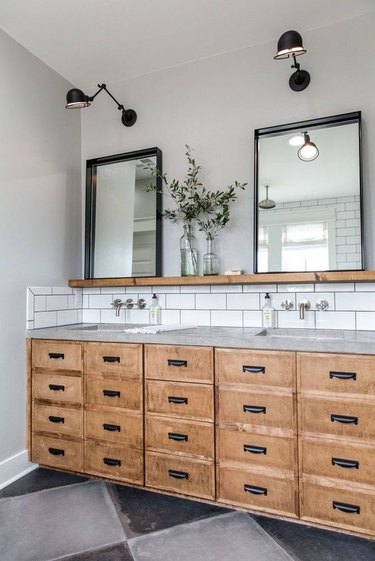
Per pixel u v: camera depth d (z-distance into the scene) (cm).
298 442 165
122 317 261
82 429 210
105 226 270
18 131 222
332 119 210
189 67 251
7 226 213
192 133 248
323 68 217
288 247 214
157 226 250
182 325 232
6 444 209
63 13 204
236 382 176
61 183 258
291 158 218
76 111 277
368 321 202
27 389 225
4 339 210
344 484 157
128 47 234
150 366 194
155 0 196
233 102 238
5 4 196
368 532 153
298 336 208
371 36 208
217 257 235
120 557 148
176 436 187
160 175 251
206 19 211
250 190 231
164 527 167
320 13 207
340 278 189
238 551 151
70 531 164
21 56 226
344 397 158
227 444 178
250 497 173
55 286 249
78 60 245
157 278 231
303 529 164
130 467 197
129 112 263
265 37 227
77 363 212
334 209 206
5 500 190
